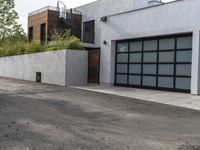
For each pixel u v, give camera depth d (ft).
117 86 66.13
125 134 25.76
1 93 51.49
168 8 54.44
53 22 105.40
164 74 56.54
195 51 50.11
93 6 103.91
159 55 57.47
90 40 103.04
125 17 63.52
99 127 28.14
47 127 27.53
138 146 22.31
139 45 61.93
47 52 75.66
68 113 34.86
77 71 69.97
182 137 25.18
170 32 54.13
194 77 50.31
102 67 69.05
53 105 40.04
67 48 71.31
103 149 21.40
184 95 49.96
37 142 22.79
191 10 50.65
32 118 31.37
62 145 22.17
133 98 47.47
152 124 30.07
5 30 108.78
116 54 67.56
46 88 60.95
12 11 107.14
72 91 55.98
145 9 58.90
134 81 63.16
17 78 93.40
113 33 66.64
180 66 53.57
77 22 108.06
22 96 48.03
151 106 40.65
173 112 36.65
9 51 102.58
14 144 22.16
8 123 28.71
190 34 51.83
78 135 24.97
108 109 38.01
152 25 57.57
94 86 65.92
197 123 30.81
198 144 23.17
